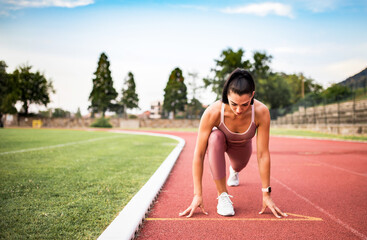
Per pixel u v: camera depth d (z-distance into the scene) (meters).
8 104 44.56
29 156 6.27
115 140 12.60
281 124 30.20
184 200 2.96
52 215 2.25
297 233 2.06
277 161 6.35
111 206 2.51
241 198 3.08
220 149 2.49
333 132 17.56
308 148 9.52
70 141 11.66
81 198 2.76
